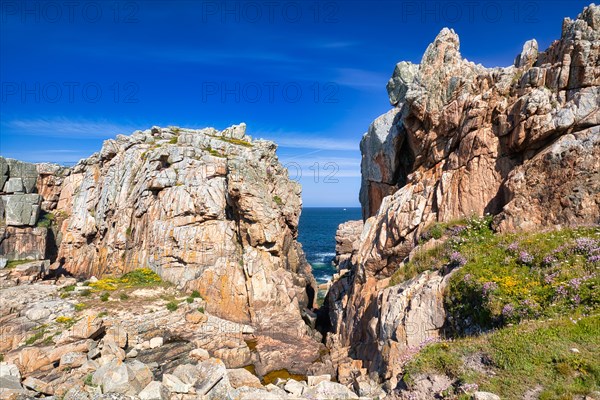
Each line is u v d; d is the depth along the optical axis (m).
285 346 34.19
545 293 15.02
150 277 43.19
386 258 27.78
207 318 36.47
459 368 12.23
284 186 52.19
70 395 16.64
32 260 49.25
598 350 11.18
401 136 33.84
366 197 41.94
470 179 24.84
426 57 31.27
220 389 16.70
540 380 10.75
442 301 18.73
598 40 21.12
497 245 19.61
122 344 29.81
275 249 45.28
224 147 47.78
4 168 54.38
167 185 46.00
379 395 17.72
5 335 28.67
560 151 20.27
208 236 43.19
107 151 55.62
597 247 15.77
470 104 26.47
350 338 28.23
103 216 52.47
